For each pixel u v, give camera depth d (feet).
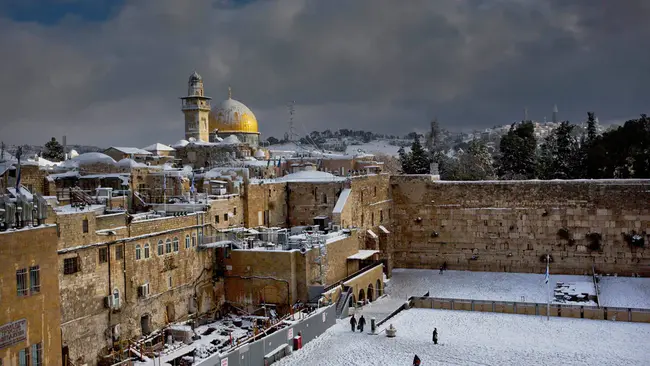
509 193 319.47
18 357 137.80
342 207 286.05
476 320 237.25
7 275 135.74
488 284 300.61
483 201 323.78
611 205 302.86
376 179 324.39
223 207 251.19
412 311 253.65
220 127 454.81
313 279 234.17
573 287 283.59
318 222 295.69
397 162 590.55
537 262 314.35
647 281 291.58
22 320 138.92
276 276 229.86
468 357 190.08
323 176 317.01
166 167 290.56
